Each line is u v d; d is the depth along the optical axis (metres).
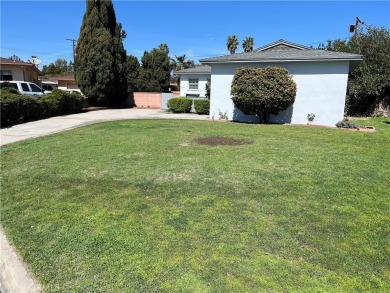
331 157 6.22
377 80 16.45
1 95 11.70
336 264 2.52
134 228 3.15
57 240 2.96
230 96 14.46
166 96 24.05
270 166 5.42
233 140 8.21
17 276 2.45
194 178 4.73
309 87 12.62
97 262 2.58
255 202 3.80
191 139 8.29
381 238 2.95
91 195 4.11
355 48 18.11
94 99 22.62
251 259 2.59
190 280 2.32
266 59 12.98
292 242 2.86
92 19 21.52
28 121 13.16
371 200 3.88
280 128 11.09
